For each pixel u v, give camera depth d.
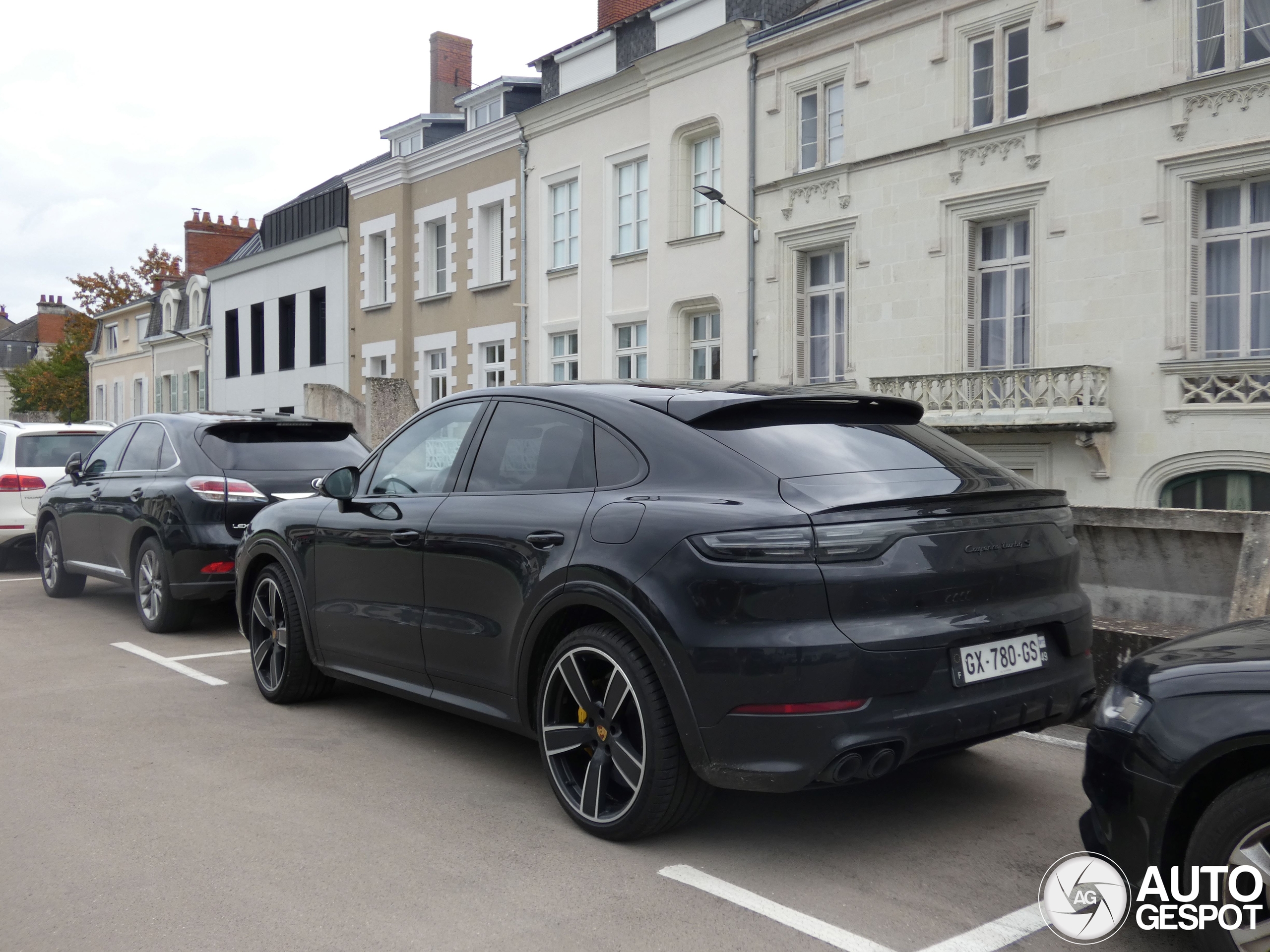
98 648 7.66
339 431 8.60
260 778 4.64
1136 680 3.04
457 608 4.56
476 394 4.96
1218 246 14.05
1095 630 5.62
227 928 3.19
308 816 4.16
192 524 7.71
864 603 3.38
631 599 3.66
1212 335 14.17
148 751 5.04
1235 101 13.49
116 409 46.03
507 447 4.60
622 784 3.91
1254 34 13.47
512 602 4.23
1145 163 14.30
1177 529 5.95
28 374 56.69
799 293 18.78
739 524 3.46
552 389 4.57
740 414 3.95
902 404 4.15
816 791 4.45
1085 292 14.96
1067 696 3.83
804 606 3.35
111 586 11.09
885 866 3.66
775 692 3.34
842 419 4.04
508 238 24.89
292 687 5.86
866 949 3.05
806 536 3.37
